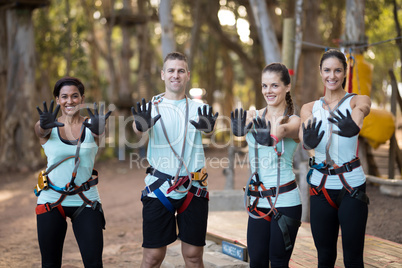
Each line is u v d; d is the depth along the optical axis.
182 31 25.73
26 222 7.86
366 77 7.57
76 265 5.21
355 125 3.13
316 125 3.43
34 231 7.19
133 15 18.53
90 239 3.34
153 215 3.42
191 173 3.42
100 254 3.38
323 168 3.38
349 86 5.90
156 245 3.43
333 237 3.45
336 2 18.56
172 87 3.44
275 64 3.43
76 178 3.38
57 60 21.75
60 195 3.35
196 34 16.25
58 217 3.37
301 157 8.10
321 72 3.49
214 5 20.30
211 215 6.22
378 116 7.73
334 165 3.36
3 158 14.27
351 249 3.30
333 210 3.40
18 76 14.30
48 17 19.47
